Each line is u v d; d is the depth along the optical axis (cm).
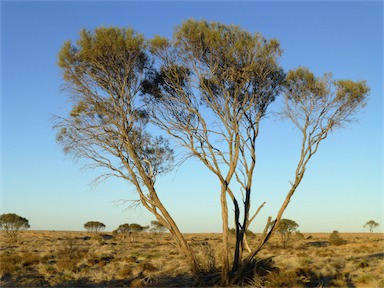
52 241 5675
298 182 2041
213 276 2008
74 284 2206
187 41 1986
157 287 1959
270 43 2038
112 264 2914
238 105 2058
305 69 2150
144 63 2130
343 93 2069
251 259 2008
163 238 6431
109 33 2020
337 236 5344
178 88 2070
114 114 2103
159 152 2320
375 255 3528
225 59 1995
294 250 4247
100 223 7900
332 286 2033
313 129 2089
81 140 2108
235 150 2017
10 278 2402
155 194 2069
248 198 2067
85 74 2050
